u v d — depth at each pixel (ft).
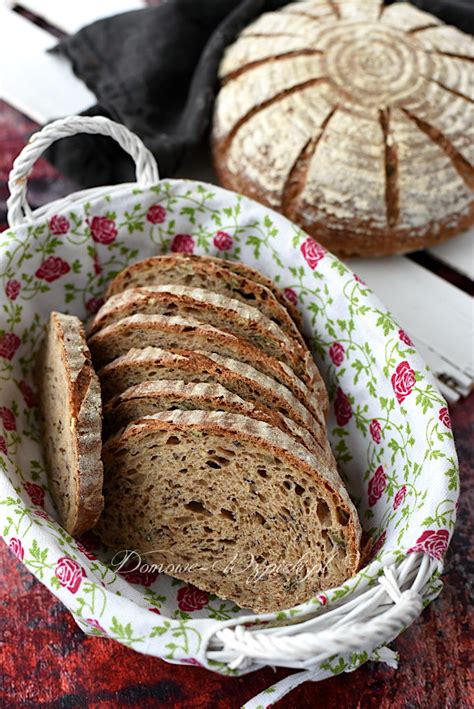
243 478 1.99
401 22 2.69
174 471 2.01
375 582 1.80
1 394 2.15
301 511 1.97
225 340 2.06
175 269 2.23
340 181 2.48
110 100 2.75
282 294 2.25
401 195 2.49
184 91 2.85
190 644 1.72
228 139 2.64
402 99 2.52
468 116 2.54
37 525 1.85
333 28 2.65
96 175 2.68
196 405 2.01
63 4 3.17
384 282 2.59
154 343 2.13
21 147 2.85
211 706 1.99
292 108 2.54
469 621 2.11
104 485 2.07
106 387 2.13
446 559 2.18
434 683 2.03
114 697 2.00
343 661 1.84
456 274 2.67
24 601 2.10
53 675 2.02
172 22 2.84
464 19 2.83
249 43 2.72
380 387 2.14
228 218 2.32
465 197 2.54
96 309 2.39
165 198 2.31
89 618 1.76
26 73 2.96
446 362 2.45
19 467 2.11
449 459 1.93
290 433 1.98
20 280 2.22
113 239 2.32
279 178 2.52
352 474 2.20
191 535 2.07
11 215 2.21
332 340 2.25
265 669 2.03
